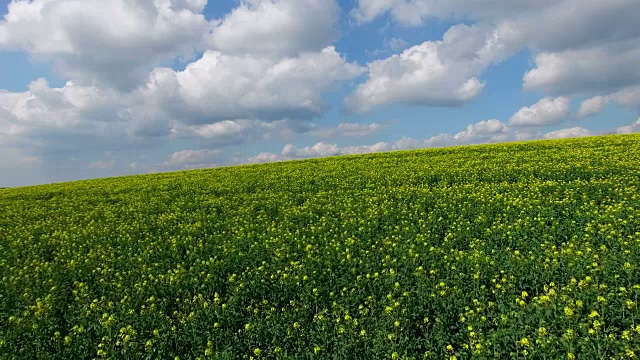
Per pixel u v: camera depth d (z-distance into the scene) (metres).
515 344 7.20
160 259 13.69
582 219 13.22
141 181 34.47
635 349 6.48
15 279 12.93
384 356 7.50
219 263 12.41
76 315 10.31
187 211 20.81
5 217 23.86
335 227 15.25
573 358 6.44
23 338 9.31
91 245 16.16
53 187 36.81
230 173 33.88
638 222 12.23
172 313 10.13
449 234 13.07
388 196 19.56
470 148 35.78
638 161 21.92
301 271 11.08
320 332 8.38
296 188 23.84
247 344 8.33
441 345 7.65
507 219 14.41
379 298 9.59
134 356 8.12
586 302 7.97
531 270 9.72
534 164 24.16
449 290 9.32
